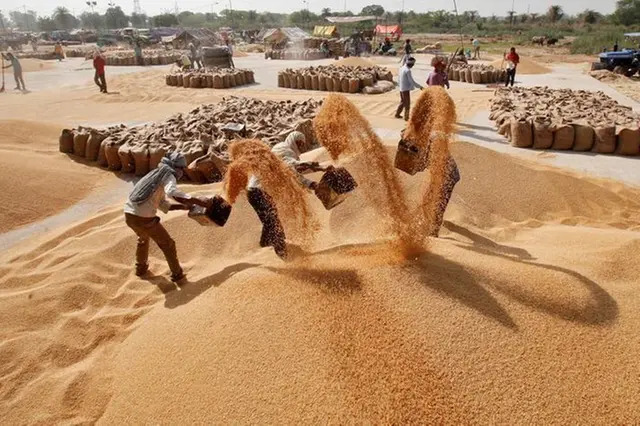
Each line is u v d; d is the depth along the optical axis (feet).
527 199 20.89
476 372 8.82
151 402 9.93
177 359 10.53
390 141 27.84
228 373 9.70
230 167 13.04
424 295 10.38
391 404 8.50
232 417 8.97
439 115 13.24
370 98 50.98
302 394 8.95
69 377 11.53
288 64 94.32
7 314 14.07
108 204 22.97
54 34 212.43
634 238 14.66
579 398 8.56
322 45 107.14
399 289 10.57
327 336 9.77
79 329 13.52
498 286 10.90
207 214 13.80
